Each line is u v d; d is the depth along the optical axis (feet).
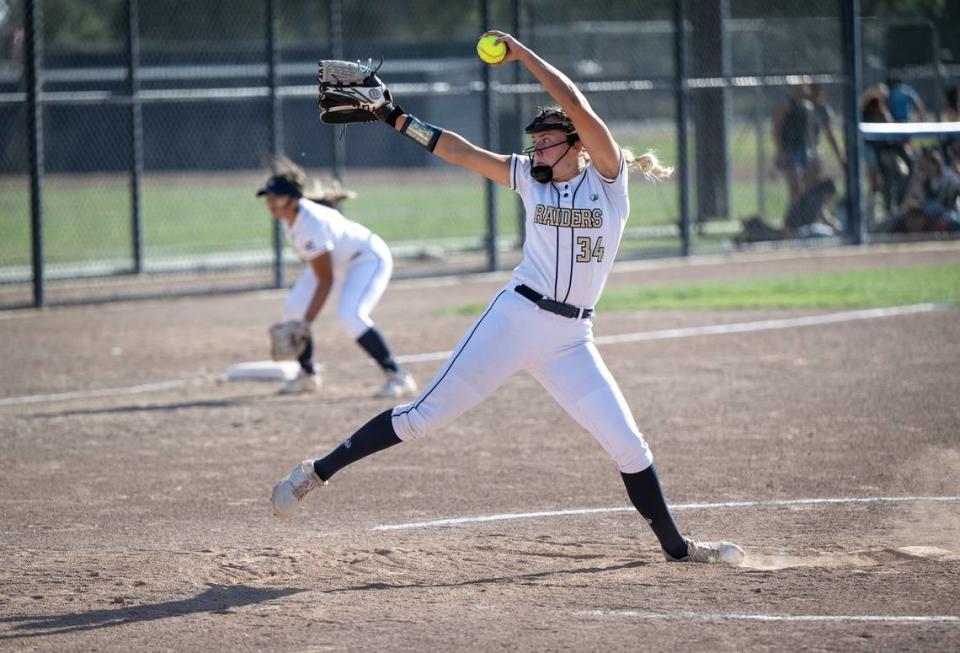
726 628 55.57
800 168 246.47
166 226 324.60
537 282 63.87
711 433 102.78
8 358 150.41
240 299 204.54
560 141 63.05
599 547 71.56
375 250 123.34
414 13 529.04
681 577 64.59
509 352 64.23
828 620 56.39
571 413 66.13
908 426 103.04
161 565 68.54
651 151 70.54
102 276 225.76
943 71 272.72
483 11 215.72
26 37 187.01
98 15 507.71
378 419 66.39
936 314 164.25
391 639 55.31
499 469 92.79
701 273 217.97
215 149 451.53
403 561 68.95
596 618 57.57
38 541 75.20
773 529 74.90
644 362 137.39
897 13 289.53
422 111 441.27
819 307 174.29
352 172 482.69
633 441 65.62
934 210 247.70
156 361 147.33
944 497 81.56
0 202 381.19
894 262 220.02
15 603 61.98
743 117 410.52
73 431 109.40
